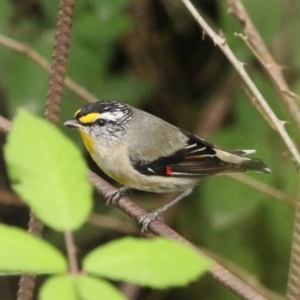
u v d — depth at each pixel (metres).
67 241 2.65
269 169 10.09
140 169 10.12
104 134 10.13
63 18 7.30
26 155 2.79
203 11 13.83
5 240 2.54
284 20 11.73
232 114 13.38
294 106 9.53
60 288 2.46
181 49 14.23
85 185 2.76
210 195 10.88
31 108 11.13
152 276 2.50
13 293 14.66
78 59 11.90
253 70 11.96
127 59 13.89
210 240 12.62
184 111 14.26
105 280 2.68
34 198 2.71
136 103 13.05
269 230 11.99
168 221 13.02
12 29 11.73
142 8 13.73
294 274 6.20
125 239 2.61
